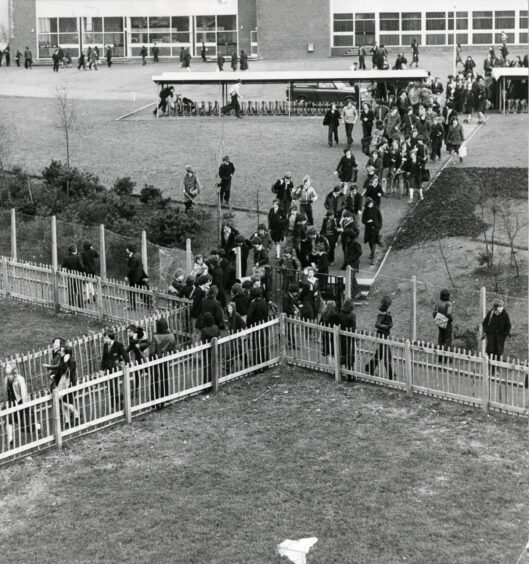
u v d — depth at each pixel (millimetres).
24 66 82500
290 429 25344
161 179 48375
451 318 29234
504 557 19844
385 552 20094
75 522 21578
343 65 77312
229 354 28062
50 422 25016
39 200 43844
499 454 23750
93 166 50500
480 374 25953
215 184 45656
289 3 82938
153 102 63969
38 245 39719
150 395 26562
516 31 83750
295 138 53781
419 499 21938
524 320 31156
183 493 22516
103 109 62031
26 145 54094
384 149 43906
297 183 46656
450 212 41500
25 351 31297
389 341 27203
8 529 21484
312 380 28188
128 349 26969
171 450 24516
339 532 20812
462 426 25125
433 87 58906
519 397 25500
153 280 36406
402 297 33969
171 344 27250
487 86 58719
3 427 24250
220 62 73812
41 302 35562
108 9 86562
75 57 87000
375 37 83938
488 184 44031
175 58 86312
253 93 66562
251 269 37312
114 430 25672
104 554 20359
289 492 22391
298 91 60125
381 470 23188
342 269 36719
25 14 86500
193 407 26828
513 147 49781
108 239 37719
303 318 30109
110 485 23016
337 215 38312
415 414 25906
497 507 21578
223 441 24859
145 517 21641
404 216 41844
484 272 36250
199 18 86250
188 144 53500
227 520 21375
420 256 38094
